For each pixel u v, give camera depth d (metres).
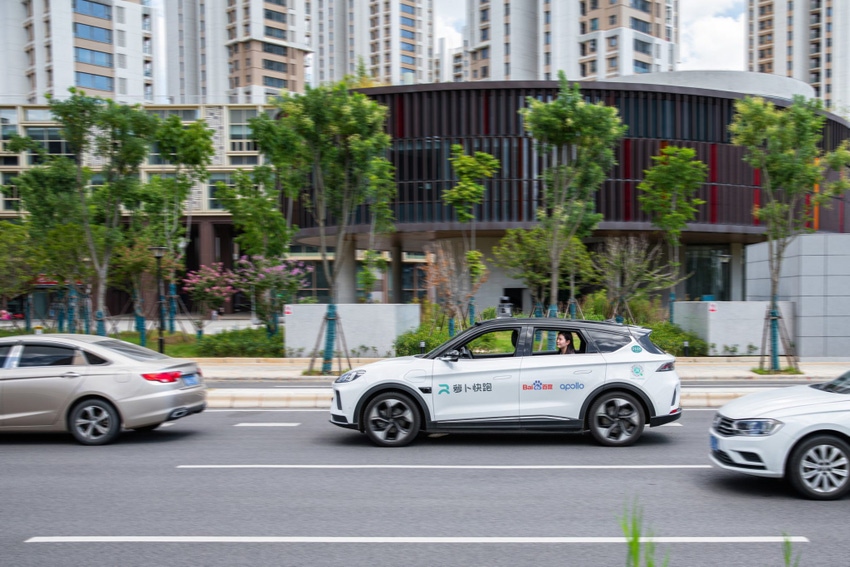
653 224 28.12
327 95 17.88
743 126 18.86
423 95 35.75
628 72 73.50
